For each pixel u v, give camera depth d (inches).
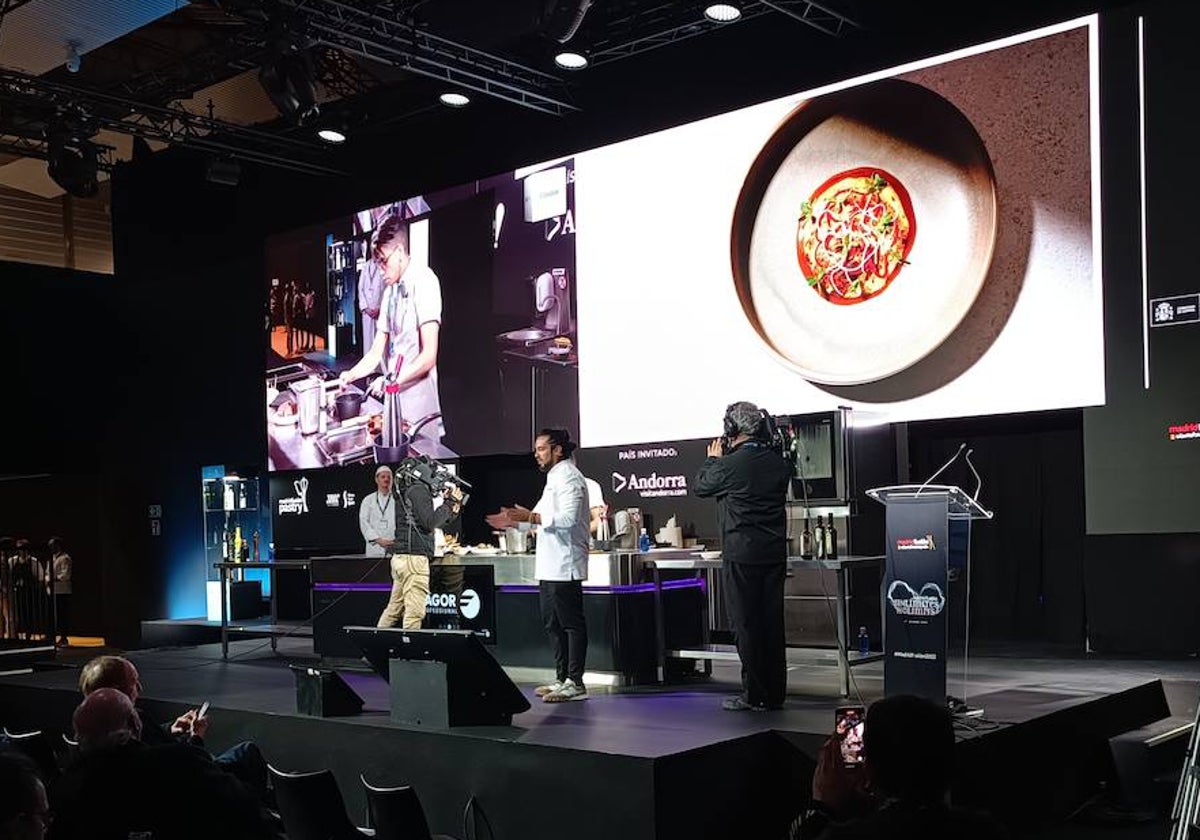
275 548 505.0
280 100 360.2
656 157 395.2
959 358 333.1
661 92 399.2
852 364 351.9
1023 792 207.5
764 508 232.4
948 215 336.5
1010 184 326.0
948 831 85.1
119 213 582.2
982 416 362.3
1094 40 313.0
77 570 663.8
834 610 313.7
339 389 485.7
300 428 498.9
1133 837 208.2
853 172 354.3
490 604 302.8
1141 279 304.7
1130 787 227.9
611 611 277.9
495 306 435.8
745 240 374.9
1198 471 295.4
